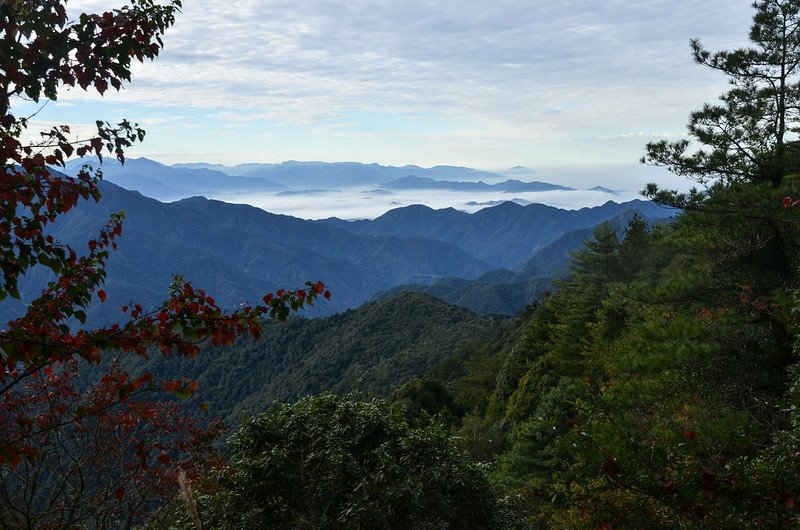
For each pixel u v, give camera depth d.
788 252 11.23
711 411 9.00
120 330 3.79
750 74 14.90
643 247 31.22
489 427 25.28
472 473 8.46
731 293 11.64
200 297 3.96
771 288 11.20
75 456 5.43
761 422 8.98
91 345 3.64
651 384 9.35
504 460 16.89
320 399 9.01
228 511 7.05
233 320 3.95
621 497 5.10
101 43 3.87
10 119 3.80
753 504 4.46
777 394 9.62
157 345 3.81
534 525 10.16
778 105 14.55
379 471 7.52
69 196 3.88
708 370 9.75
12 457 3.54
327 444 7.97
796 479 4.46
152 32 4.14
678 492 4.59
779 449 5.00
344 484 7.55
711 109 14.49
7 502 4.66
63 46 3.75
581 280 34.97
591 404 5.67
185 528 6.68
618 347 17.73
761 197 11.34
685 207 12.66
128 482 5.79
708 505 4.49
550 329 33.75
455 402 34.16
